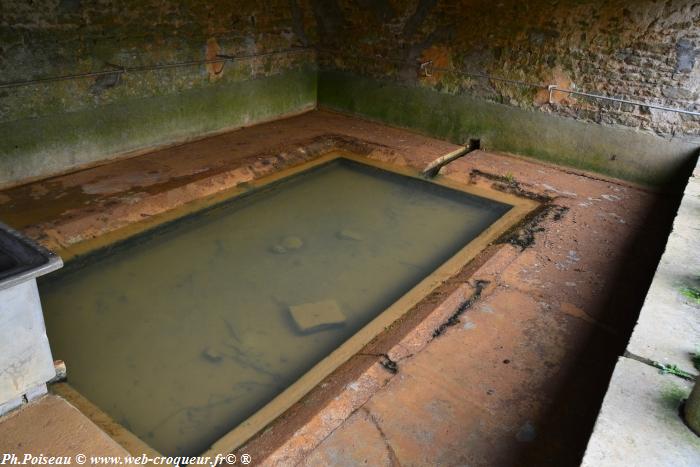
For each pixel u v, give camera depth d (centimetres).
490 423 232
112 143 484
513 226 407
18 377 211
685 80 428
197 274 360
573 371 261
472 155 533
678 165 448
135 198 412
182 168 472
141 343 298
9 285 195
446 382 253
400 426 230
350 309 331
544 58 487
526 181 475
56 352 287
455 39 532
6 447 197
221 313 324
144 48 486
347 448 219
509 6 490
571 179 482
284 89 624
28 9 406
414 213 448
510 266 344
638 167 467
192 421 251
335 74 635
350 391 244
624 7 437
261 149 524
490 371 260
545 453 219
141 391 268
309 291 347
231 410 258
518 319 296
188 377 277
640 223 403
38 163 439
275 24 589
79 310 320
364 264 377
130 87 483
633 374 199
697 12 409
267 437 224
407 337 277
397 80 586
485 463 214
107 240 374
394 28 567
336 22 607
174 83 516
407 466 212
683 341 218
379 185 499
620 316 300
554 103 493
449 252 391
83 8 436
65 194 416
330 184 499
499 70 515
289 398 252
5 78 407
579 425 232
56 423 209
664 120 445
